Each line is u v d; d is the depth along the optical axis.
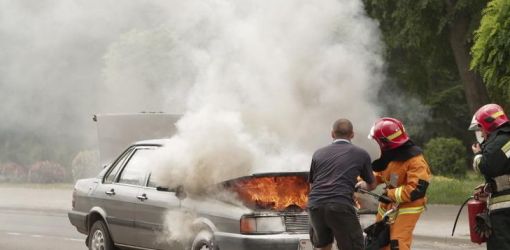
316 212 9.38
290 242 10.34
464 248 15.28
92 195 12.80
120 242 12.26
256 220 10.42
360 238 9.38
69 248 15.18
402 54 29.41
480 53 15.93
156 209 11.49
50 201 25.36
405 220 9.20
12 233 17.81
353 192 9.38
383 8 25.62
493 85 16.19
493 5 15.61
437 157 30.20
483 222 8.97
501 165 8.73
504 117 8.90
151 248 11.66
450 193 23.59
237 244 10.38
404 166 9.16
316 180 9.48
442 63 29.25
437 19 26.14
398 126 9.24
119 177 12.50
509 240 8.86
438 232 16.67
